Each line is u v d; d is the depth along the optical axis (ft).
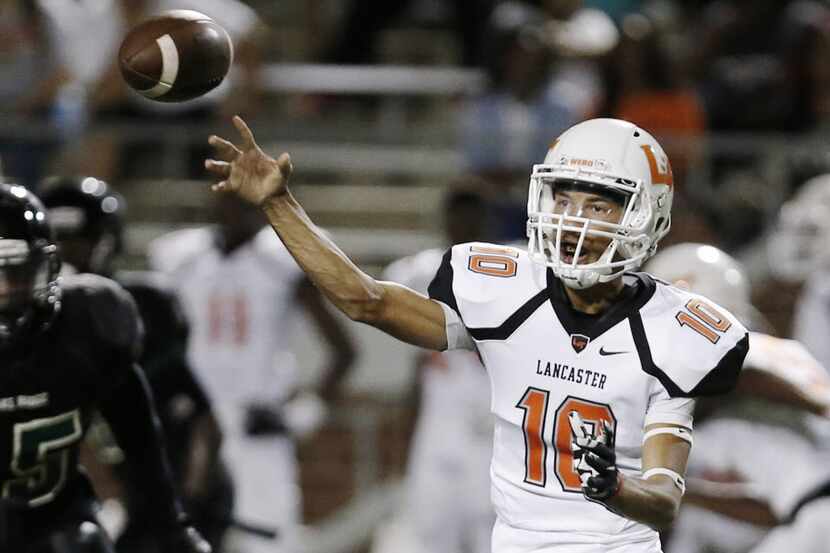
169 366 63.52
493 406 43.21
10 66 91.09
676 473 40.50
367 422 89.51
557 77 98.68
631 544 42.04
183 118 95.09
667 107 92.79
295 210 42.42
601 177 41.65
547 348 42.14
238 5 98.84
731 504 66.23
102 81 95.09
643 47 92.89
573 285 41.52
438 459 80.74
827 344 80.38
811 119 98.48
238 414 79.36
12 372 46.21
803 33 98.84
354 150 93.40
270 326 80.89
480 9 108.99
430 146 93.61
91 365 47.42
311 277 42.29
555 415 41.98
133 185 93.91
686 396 41.47
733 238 89.76
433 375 81.35
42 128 89.10
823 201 81.97
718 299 60.64
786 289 88.89
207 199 93.91
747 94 98.63
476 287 43.01
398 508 88.48
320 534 88.58
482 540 80.53
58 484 48.85
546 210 42.78
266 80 97.45
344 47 110.11
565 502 42.09
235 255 81.00
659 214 42.98
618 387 41.47
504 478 43.01
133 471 50.11
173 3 95.96
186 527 50.57
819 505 65.31
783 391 57.26
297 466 89.25
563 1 105.60
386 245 96.58
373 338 89.51
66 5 95.14
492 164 90.53
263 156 42.14
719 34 106.01
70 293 47.80
